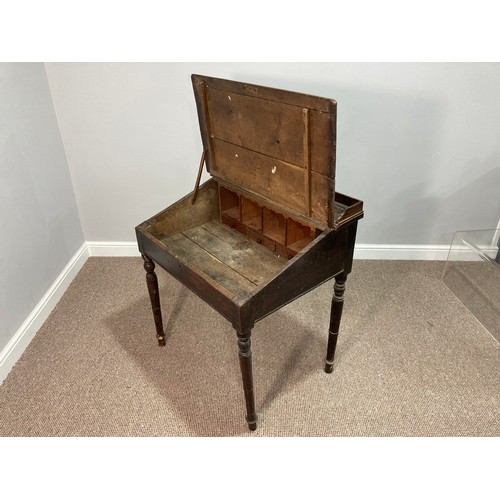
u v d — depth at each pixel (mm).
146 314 2289
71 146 2428
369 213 2566
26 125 2084
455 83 2135
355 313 2270
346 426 1677
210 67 2178
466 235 2412
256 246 1790
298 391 1827
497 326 2170
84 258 2729
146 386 1860
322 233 1412
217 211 1974
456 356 1996
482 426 1669
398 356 1999
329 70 2145
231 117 1603
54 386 1861
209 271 1637
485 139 2281
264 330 2166
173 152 2434
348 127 2289
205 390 1840
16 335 2006
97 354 2029
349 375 1903
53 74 2213
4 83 1928
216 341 2102
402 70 2119
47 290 2307
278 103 1372
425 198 2498
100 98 2279
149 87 2242
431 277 2547
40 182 2221
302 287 1434
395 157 2367
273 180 1574
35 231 2189
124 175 2520
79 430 1670
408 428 1665
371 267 2650
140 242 1729
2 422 1699
